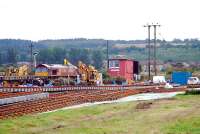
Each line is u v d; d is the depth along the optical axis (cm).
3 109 3734
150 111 4088
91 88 7119
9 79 7388
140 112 4034
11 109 3866
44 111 4559
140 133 2808
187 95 6475
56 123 3378
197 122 3219
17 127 3070
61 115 3822
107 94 6406
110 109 4412
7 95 4694
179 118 3494
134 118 3594
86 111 4209
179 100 5422
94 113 4100
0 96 4531
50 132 2889
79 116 3853
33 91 5447
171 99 5650
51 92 6031
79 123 3378
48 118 3584
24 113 4122
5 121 3316
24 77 7712
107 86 7556
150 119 3494
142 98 6731
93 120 3562
